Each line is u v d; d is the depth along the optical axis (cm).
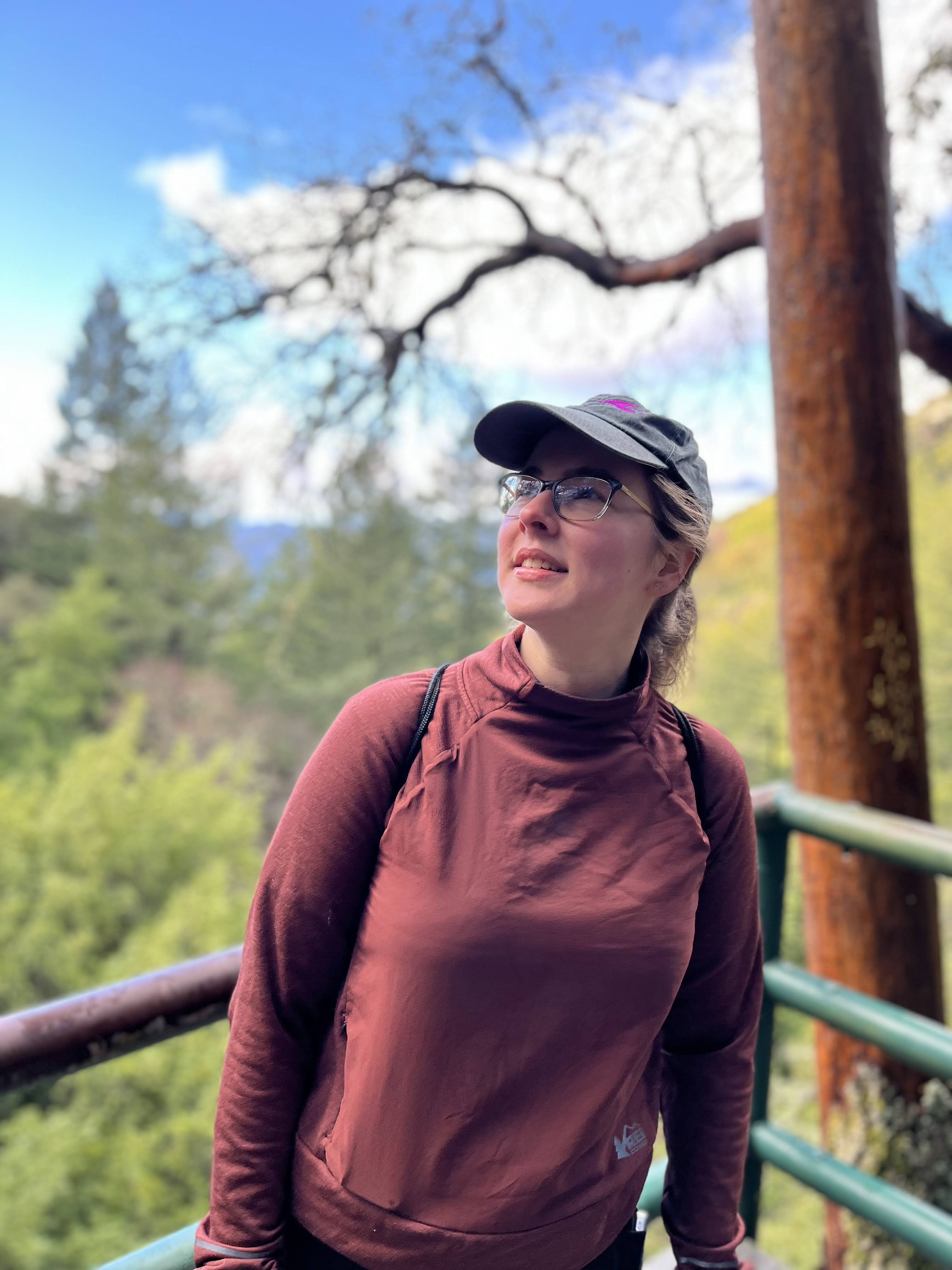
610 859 77
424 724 77
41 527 4519
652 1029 79
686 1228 100
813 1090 970
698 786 86
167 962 1983
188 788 2502
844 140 256
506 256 571
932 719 2033
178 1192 1673
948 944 1313
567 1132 78
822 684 264
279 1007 78
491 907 73
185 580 4131
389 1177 77
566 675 83
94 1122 1656
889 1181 250
